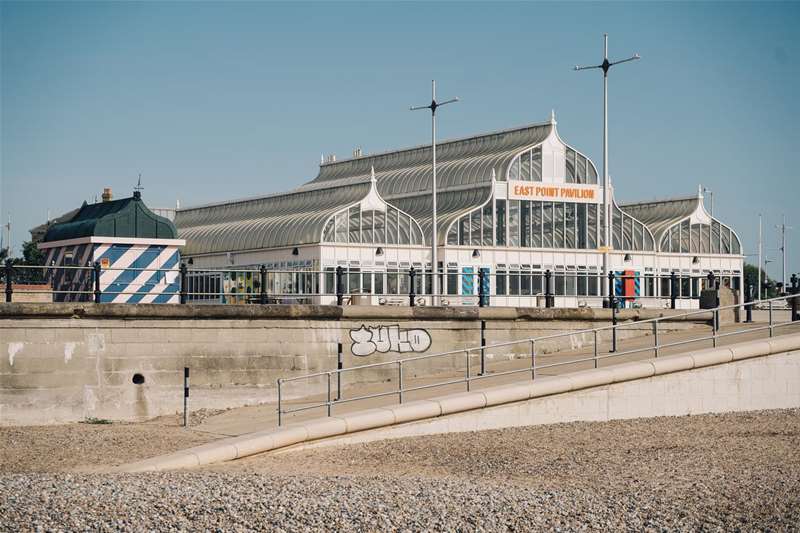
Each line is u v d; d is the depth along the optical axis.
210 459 26.94
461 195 77.81
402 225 72.00
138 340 35.72
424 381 38.47
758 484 24.00
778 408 36.69
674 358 35.38
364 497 21.95
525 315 42.25
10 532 18.75
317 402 35.91
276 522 19.94
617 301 49.62
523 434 31.48
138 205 46.97
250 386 37.31
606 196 58.94
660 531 20.08
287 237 71.19
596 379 34.12
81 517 19.73
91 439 30.41
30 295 49.28
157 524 19.59
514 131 82.44
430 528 19.77
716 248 87.19
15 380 34.00
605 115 57.94
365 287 69.75
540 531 19.91
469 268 73.44
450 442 30.11
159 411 35.91
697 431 32.12
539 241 77.00
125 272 46.06
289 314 37.91
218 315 36.84
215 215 89.56
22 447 29.22
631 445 29.81
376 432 30.56
